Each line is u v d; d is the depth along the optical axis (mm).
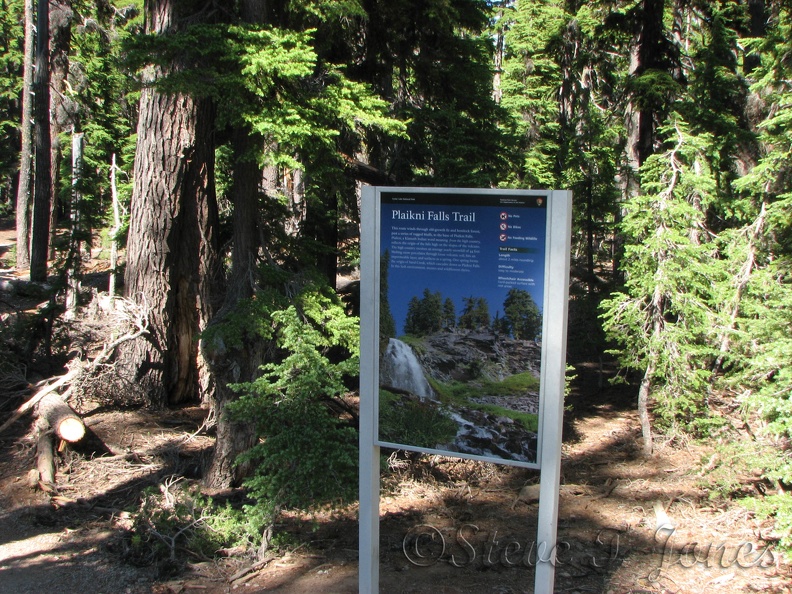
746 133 12992
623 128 18766
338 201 13344
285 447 7215
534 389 5395
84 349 12242
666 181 10266
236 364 8641
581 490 9555
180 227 12562
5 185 44594
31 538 7805
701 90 13398
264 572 7008
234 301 8922
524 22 20797
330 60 11461
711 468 9148
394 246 5707
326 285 9453
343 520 8445
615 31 15375
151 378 12461
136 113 27062
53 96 24172
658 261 10070
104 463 9953
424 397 5734
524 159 13688
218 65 8195
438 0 10734
